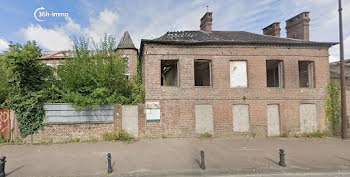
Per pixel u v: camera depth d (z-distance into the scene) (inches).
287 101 421.7
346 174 211.8
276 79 480.1
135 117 384.8
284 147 317.4
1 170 197.0
